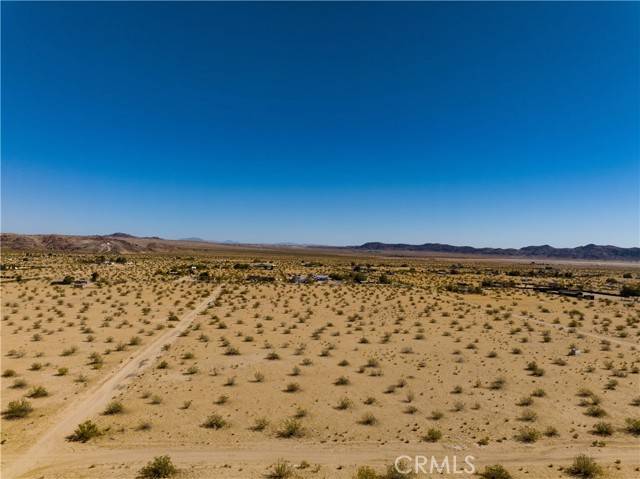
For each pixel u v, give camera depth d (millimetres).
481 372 28078
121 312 49812
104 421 19516
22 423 19188
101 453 16469
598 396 23562
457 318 49781
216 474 15039
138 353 31906
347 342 36656
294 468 15500
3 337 36219
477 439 18125
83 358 30250
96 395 22906
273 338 37844
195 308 54688
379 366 29250
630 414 20984
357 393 23766
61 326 41500
